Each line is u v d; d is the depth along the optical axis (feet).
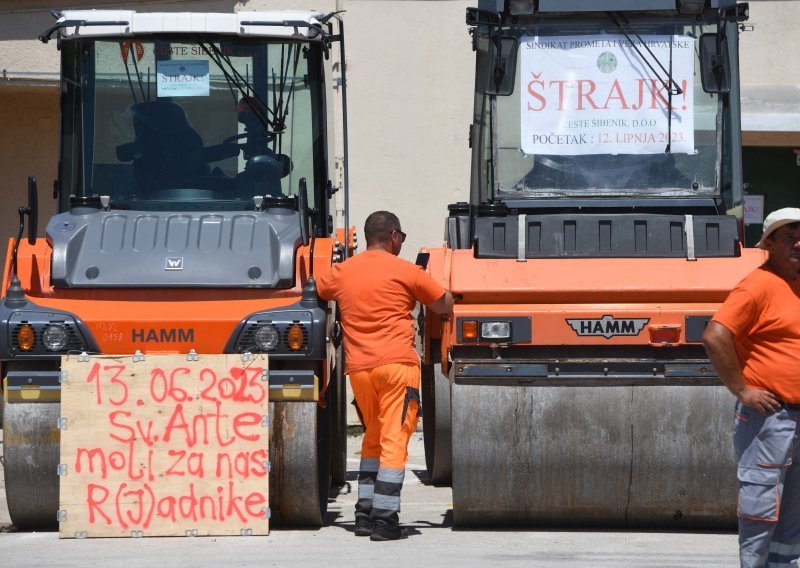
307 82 75.46
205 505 65.31
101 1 118.93
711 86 73.61
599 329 64.64
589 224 68.69
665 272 65.98
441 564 58.34
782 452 48.98
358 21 120.88
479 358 65.57
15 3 117.80
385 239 68.18
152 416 65.31
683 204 73.00
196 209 73.87
